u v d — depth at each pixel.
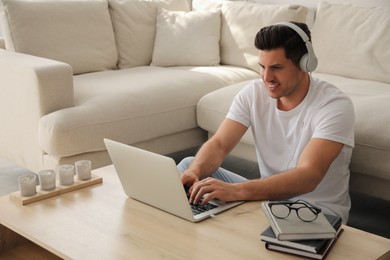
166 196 1.59
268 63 1.69
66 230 1.52
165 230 1.50
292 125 1.86
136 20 3.51
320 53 3.25
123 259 1.35
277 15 3.34
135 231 1.50
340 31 3.18
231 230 1.50
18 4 3.02
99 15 3.33
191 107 2.94
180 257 1.35
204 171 1.86
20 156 2.75
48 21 3.11
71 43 3.18
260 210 1.62
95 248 1.41
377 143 2.23
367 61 3.04
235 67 3.46
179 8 3.74
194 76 3.12
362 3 3.60
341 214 1.83
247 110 1.99
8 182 2.92
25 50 3.02
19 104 2.65
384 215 2.53
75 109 2.54
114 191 1.80
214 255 1.36
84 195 1.77
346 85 2.88
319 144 1.69
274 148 1.94
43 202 1.72
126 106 2.67
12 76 2.64
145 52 3.55
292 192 1.63
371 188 2.33
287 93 1.74
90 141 2.53
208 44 3.46
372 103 2.44
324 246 1.36
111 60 3.40
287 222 1.41
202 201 1.63
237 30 3.47
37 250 1.79
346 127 1.72
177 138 2.96
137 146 2.77
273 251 1.38
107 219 1.58
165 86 2.91
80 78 3.09
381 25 3.03
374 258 1.34
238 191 1.64
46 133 2.46
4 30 3.05
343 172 1.88
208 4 3.70
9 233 1.79
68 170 1.81
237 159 3.22
